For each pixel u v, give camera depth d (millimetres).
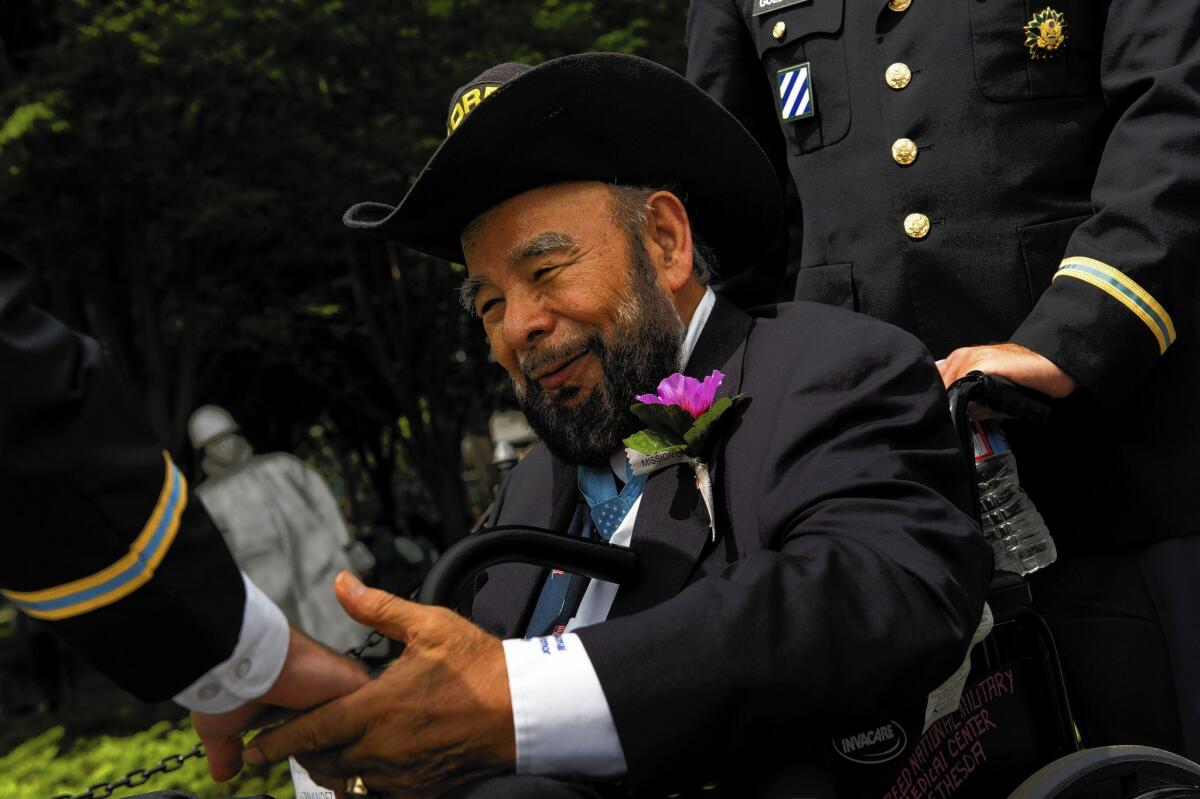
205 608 946
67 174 9148
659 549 1361
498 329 1517
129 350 11078
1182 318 1562
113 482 903
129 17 8180
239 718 1030
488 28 9406
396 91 9438
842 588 1146
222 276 11891
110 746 5098
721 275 1815
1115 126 1667
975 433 1538
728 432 1399
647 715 1076
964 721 1365
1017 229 1777
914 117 1827
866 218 1882
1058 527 1760
